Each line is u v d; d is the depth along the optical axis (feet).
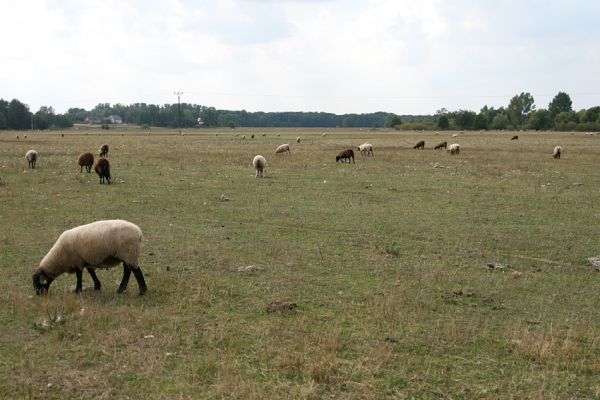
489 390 24.35
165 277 39.55
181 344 28.50
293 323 31.65
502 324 32.50
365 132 472.44
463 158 143.33
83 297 35.14
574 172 110.42
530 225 61.11
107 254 35.06
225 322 31.71
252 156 143.13
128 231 35.17
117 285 38.17
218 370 25.38
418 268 44.04
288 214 66.08
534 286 40.04
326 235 55.83
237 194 80.18
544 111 572.51
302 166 118.32
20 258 44.45
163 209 67.77
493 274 42.93
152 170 107.76
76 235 35.06
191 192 81.20
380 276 41.70
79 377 24.59
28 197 72.90
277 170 111.04
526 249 51.16
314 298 36.37
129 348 27.76
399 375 25.61
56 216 61.46
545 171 112.06
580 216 66.03
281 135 365.81
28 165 111.34
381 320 32.32
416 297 36.83
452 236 55.57
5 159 125.90
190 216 64.13
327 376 24.79
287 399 22.95
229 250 48.73
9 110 570.46
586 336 30.50
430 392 24.11
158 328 30.35
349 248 50.49
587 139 278.46
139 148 179.63
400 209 69.87
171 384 24.13
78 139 265.34
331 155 151.23
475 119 568.41
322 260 45.93
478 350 28.66
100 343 28.17
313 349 27.91
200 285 38.01
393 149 185.57
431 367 26.50
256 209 68.90
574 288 39.78
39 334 29.25
